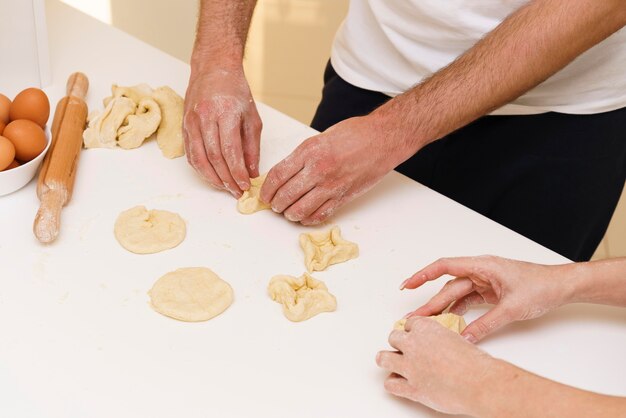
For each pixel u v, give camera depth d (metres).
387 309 1.02
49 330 0.94
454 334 0.86
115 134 1.26
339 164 1.12
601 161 1.43
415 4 1.33
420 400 0.86
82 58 1.47
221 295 1.00
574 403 0.76
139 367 0.90
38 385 0.87
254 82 2.75
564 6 1.11
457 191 1.50
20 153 1.14
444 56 1.37
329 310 1.00
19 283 1.00
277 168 1.12
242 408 0.87
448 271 0.98
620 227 2.45
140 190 1.19
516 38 1.14
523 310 0.95
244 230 1.13
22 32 1.30
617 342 0.99
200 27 1.32
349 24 1.50
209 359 0.92
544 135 1.40
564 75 1.32
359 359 0.94
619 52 1.30
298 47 2.76
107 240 1.08
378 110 1.18
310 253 1.07
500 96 1.17
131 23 2.53
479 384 0.80
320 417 0.87
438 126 1.17
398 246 1.12
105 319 0.96
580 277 0.97
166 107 1.31
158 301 0.98
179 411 0.86
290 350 0.94
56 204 1.09
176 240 1.09
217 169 1.18
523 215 1.48
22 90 1.31
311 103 2.74
